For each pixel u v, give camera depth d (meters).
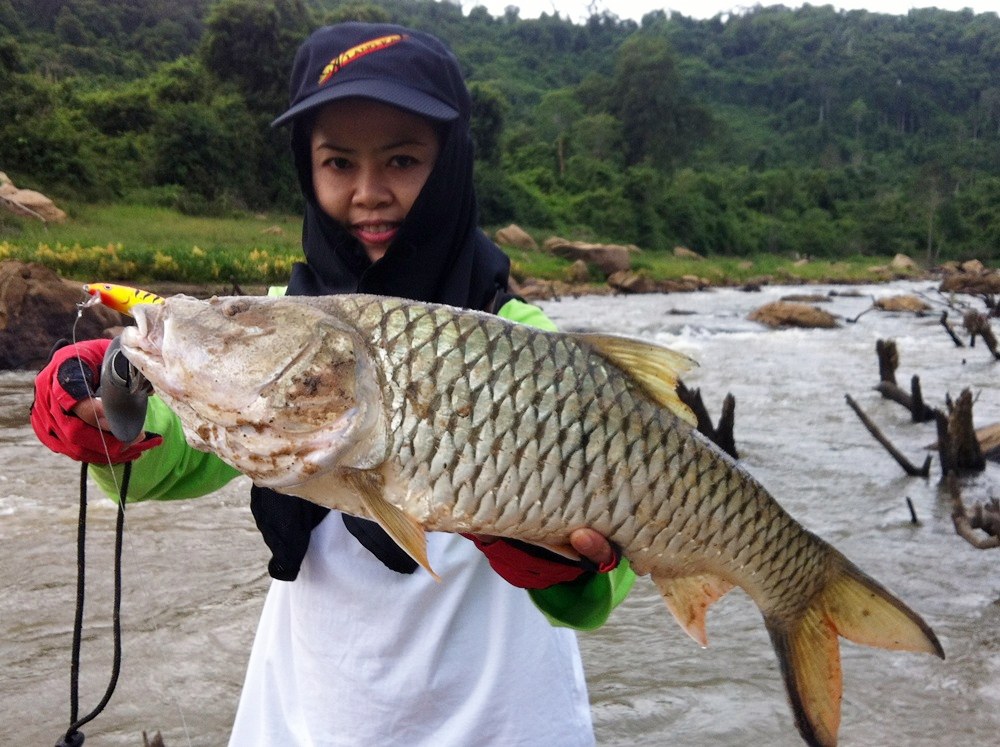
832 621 0.87
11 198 11.68
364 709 0.83
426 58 0.84
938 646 0.84
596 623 0.79
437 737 0.83
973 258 31.30
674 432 0.76
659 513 0.76
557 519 0.72
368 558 0.83
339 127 0.83
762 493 0.82
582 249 16.64
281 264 9.29
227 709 1.71
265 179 17.53
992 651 1.92
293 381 0.67
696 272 18.89
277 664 0.90
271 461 0.68
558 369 0.72
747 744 1.61
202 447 0.69
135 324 0.69
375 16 21.17
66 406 0.66
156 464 0.80
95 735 1.61
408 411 0.68
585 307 11.89
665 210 25.78
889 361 4.82
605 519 0.74
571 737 0.85
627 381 0.74
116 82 26.05
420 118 0.82
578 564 0.73
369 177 0.84
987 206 33.91
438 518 0.69
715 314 10.91
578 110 35.03
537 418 0.70
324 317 0.69
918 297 14.60
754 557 0.82
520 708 0.83
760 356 7.05
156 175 16.09
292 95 0.90
